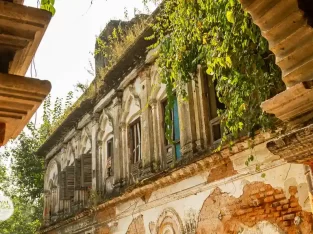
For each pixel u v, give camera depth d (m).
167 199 10.17
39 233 20.66
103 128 15.59
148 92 12.24
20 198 26.91
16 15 2.19
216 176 8.50
